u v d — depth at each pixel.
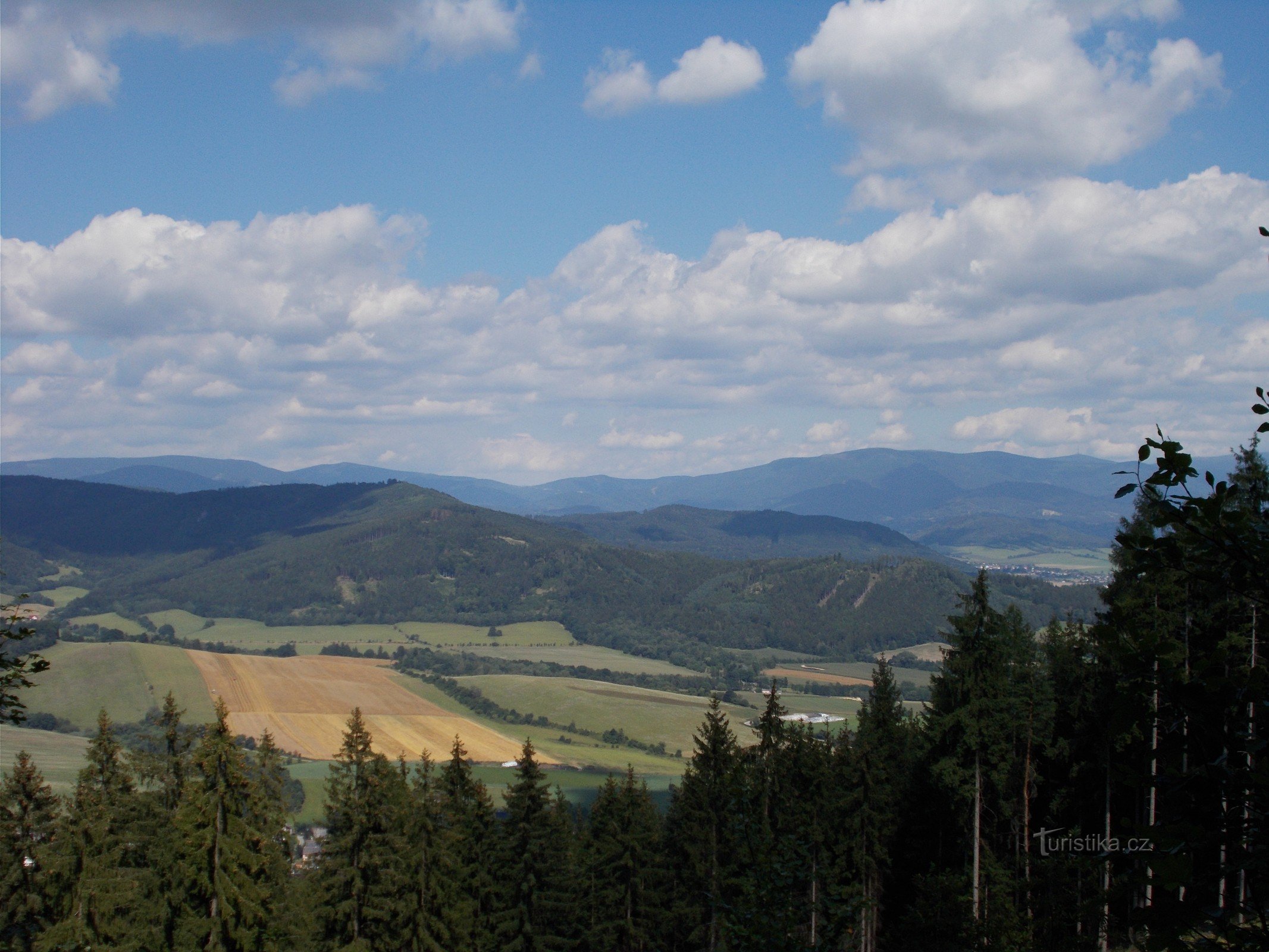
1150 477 5.84
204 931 32.03
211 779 33.00
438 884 37.69
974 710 33.03
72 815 34.72
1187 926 4.91
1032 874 29.28
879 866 37.00
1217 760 5.12
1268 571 5.37
